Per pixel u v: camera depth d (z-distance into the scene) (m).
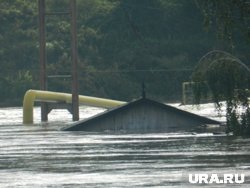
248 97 84.44
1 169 64.12
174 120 99.25
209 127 97.62
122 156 70.38
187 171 59.94
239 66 83.75
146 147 77.31
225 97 84.56
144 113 99.00
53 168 64.06
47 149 78.38
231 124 86.44
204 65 86.25
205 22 80.62
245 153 69.88
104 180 57.22
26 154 74.38
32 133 100.31
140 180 56.75
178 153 71.19
